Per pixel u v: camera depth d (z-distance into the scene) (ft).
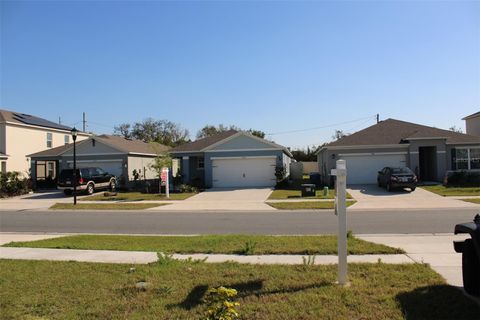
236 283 21.89
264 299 19.12
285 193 90.79
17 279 23.77
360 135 107.55
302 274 23.44
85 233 45.62
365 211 60.34
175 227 48.75
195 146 119.03
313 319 16.70
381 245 32.01
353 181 102.73
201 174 118.83
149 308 18.42
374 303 18.21
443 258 27.68
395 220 49.47
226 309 14.83
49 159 122.93
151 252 31.58
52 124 144.36
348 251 29.89
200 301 19.10
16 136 125.80
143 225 51.08
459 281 21.99
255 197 85.25
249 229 45.32
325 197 81.15
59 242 37.01
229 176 110.32
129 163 115.75
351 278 22.35
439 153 100.63
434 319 16.48
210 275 23.66
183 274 23.99
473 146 100.68
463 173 92.53
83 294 20.66
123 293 20.65
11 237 43.24
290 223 49.24
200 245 33.40
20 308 18.75
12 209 75.72
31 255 31.37
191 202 80.43
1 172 104.73
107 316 17.57
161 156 100.01
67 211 71.20
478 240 18.13
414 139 100.07
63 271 25.58
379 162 102.01
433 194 79.92
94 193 104.17
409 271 23.65
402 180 83.97
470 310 17.28
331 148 103.09
